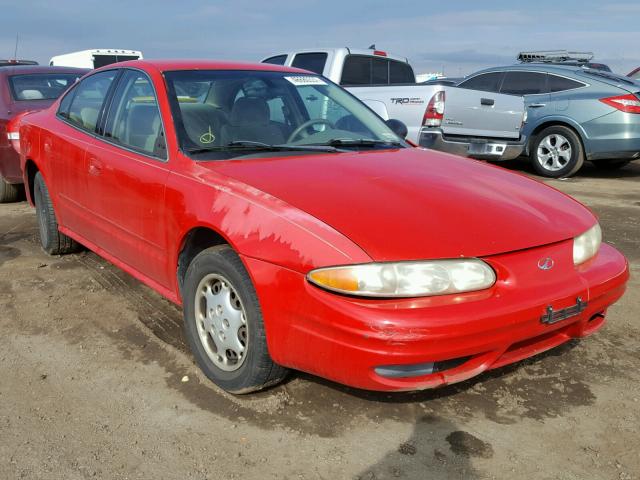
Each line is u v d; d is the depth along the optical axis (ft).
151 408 8.89
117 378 9.75
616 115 27.63
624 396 9.21
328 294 7.44
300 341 7.78
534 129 30.07
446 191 8.97
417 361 7.24
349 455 7.81
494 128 25.76
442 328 7.21
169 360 10.31
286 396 9.14
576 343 10.95
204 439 8.16
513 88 31.01
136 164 10.90
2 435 8.25
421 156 11.13
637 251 16.83
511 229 8.20
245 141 10.82
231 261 8.58
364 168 9.77
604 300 8.84
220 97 11.49
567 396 9.20
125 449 7.96
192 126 10.66
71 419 8.63
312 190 8.64
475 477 7.40
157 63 12.22
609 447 7.98
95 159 12.22
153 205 10.24
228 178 9.17
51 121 15.06
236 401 9.04
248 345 8.55
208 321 9.39
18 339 11.16
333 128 12.12
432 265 7.41
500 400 9.07
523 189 9.81
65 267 15.07
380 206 8.26
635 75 43.98
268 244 8.00
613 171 32.40
